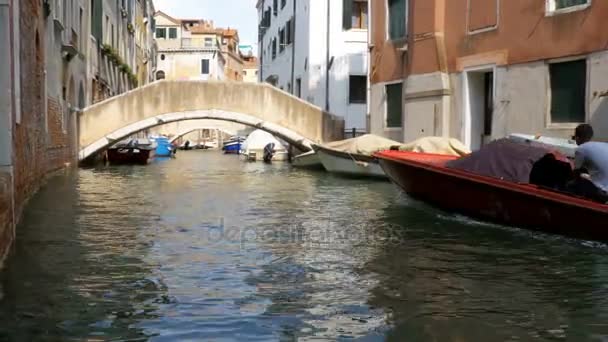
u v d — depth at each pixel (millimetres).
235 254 7168
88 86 23391
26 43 10195
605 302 5449
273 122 23016
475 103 15805
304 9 28266
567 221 7965
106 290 5617
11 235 7164
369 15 19844
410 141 17312
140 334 4570
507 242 7938
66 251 7098
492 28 14773
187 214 10375
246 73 84562
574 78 12977
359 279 6133
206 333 4617
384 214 10438
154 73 55062
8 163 7527
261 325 4801
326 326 4801
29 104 10742
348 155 18422
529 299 5523
